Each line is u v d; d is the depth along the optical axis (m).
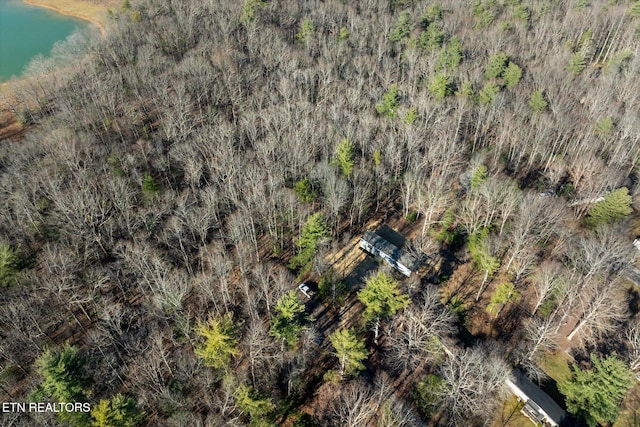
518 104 88.00
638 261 66.56
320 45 111.75
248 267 66.31
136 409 44.66
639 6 122.44
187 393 50.62
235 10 122.12
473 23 127.12
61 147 74.25
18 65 134.62
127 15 124.12
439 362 54.84
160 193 74.56
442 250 71.69
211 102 96.25
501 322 60.91
